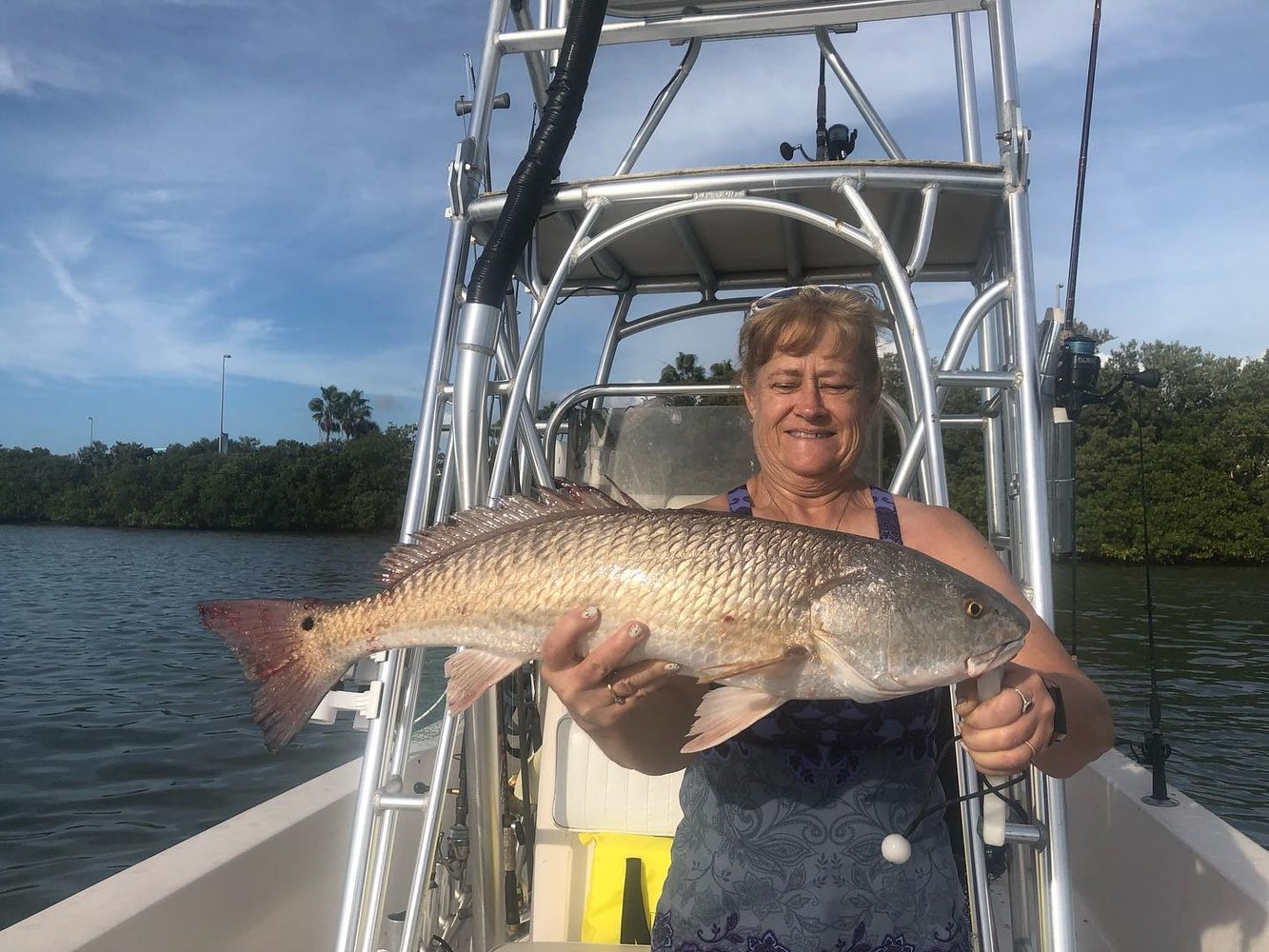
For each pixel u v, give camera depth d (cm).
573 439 454
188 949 260
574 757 316
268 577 3272
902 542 213
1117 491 3200
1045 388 302
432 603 211
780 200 291
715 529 196
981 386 277
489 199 303
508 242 279
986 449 392
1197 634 1978
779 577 190
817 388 208
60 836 830
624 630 186
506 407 294
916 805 193
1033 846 236
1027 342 272
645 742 209
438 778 238
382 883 241
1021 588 267
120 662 1680
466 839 287
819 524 218
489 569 207
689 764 218
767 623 190
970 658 178
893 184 280
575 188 292
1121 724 1234
